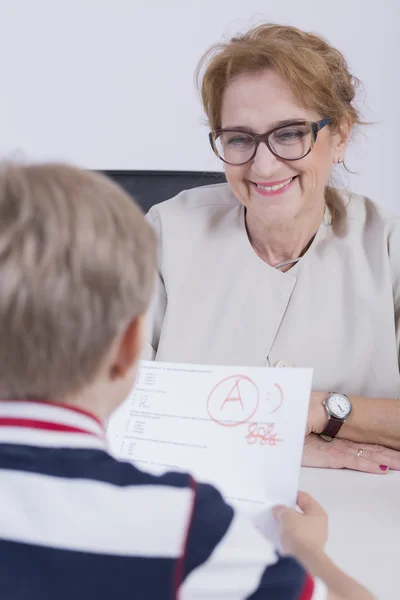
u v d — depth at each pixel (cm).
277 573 57
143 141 341
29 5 334
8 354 55
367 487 112
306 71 130
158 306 152
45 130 344
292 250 147
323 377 142
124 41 334
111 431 102
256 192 139
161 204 163
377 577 82
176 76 335
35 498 53
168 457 97
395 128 333
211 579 55
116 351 60
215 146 143
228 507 59
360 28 328
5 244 54
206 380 100
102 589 51
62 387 57
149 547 53
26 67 339
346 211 151
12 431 55
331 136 139
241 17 328
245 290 146
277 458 90
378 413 129
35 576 51
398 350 146
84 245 55
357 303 143
